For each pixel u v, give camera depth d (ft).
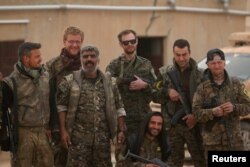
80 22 52.75
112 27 55.16
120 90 27.02
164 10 58.70
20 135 23.72
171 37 59.77
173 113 26.84
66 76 24.44
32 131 23.81
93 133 24.13
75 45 26.02
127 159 23.39
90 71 24.09
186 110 26.45
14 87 23.52
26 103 23.63
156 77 27.61
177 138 26.94
